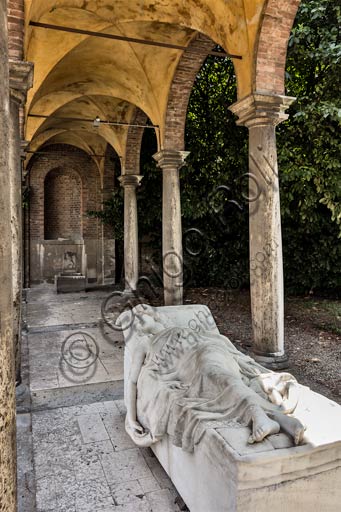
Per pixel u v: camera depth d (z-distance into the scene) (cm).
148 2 608
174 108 806
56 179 1579
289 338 719
